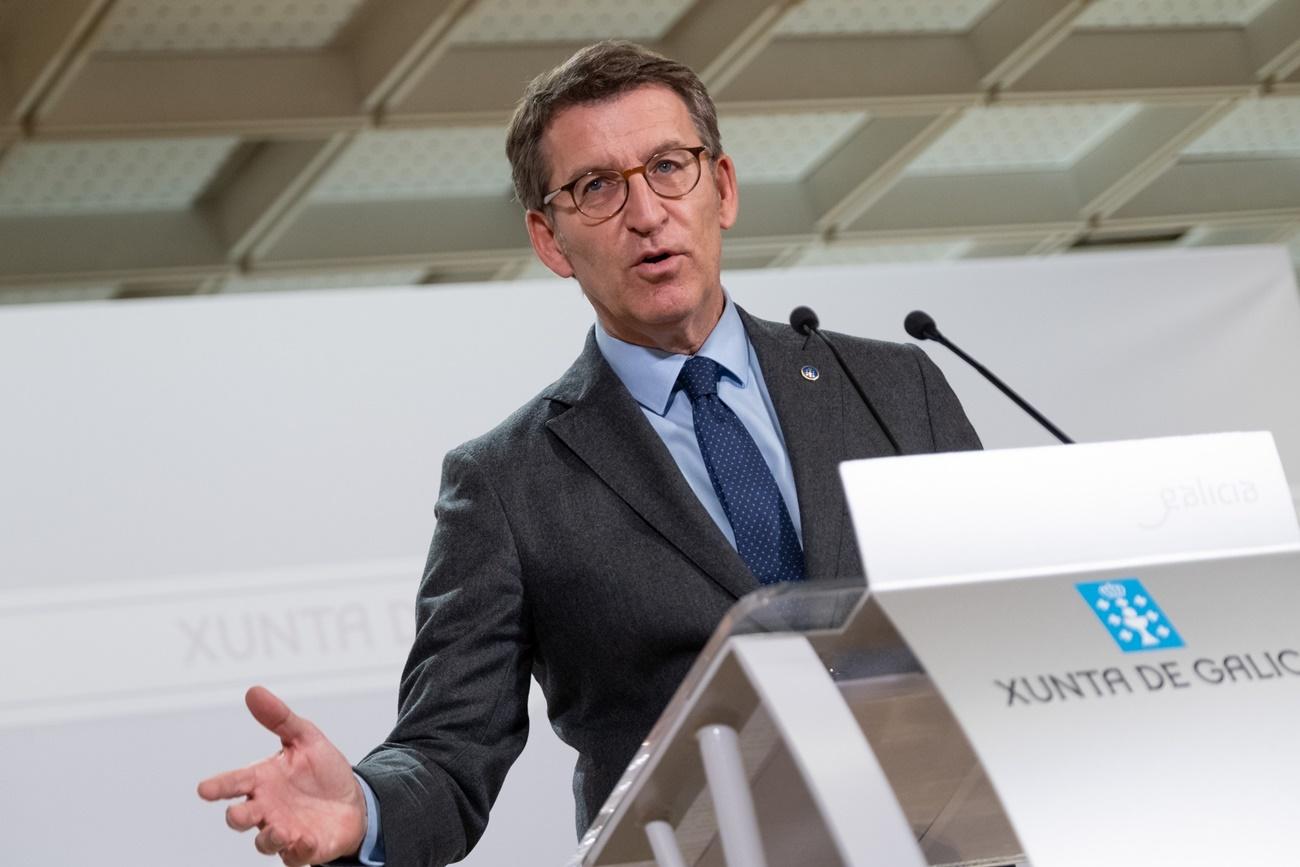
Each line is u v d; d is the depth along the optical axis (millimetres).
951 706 1033
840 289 4125
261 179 5371
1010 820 990
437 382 3863
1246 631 1133
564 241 1986
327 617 3664
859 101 5445
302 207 5492
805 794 1166
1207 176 7156
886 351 2090
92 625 3549
